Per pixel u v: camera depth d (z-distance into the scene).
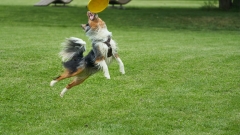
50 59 13.35
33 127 8.23
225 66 12.84
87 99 9.88
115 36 19.39
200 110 9.17
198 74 11.98
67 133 7.92
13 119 8.61
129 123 8.42
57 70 12.16
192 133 7.93
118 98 9.95
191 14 27.83
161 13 28.23
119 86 10.87
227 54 14.45
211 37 19.59
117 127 8.20
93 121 8.53
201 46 16.59
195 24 24.45
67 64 8.07
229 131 8.05
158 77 11.66
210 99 9.87
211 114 8.91
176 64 13.02
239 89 10.62
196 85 10.95
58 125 8.32
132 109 9.21
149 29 22.41
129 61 13.27
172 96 10.05
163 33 20.92
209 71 12.26
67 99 9.87
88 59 7.96
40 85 10.83
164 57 13.91
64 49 8.16
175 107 9.33
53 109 9.24
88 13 8.05
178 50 15.35
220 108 9.26
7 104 9.44
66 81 11.19
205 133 7.93
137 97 10.02
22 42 16.66
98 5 7.86
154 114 8.91
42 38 18.08
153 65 12.89
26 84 10.86
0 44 15.90
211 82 11.19
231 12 29.66
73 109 9.26
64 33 20.03
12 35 18.73
